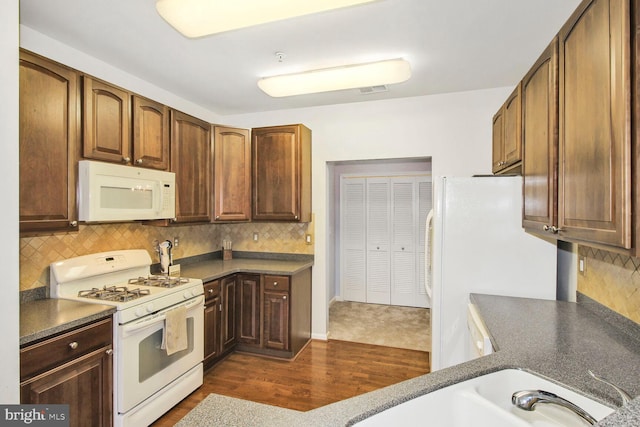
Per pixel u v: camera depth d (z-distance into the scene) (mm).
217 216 3221
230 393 2561
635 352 1330
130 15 1886
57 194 1847
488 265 2180
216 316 2973
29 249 2025
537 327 1620
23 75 1683
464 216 2211
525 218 1885
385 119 3395
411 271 4922
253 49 2305
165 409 2240
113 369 1922
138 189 2312
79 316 1745
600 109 1008
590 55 1071
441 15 1896
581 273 2023
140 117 2402
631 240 864
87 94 2016
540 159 1572
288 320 3148
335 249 5246
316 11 1646
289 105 3580
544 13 1873
